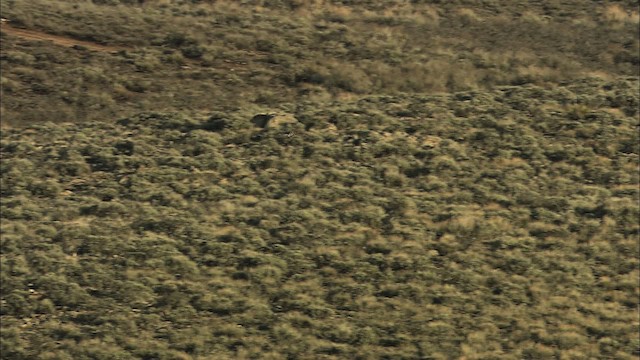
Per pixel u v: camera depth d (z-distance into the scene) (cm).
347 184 13050
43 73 16212
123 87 15988
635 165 13788
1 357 10312
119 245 11844
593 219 12638
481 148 13988
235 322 10700
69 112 15450
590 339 10731
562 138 14288
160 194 12888
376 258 11650
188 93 15825
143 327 10644
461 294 11219
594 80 16075
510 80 16150
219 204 12644
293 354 10275
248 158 13725
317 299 11025
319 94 15750
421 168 13450
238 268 11462
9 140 14562
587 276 11644
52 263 11612
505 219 12506
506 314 10969
